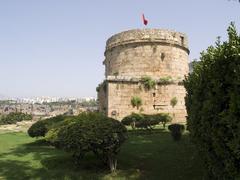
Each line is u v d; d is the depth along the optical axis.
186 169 11.57
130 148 16.30
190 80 12.73
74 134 11.43
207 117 7.48
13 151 17.77
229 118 6.10
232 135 6.43
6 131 35.22
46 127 20.56
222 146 6.70
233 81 6.34
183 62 36.19
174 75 34.47
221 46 7.51
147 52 33.97
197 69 10.21
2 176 11.62
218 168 7.19
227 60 6.85
